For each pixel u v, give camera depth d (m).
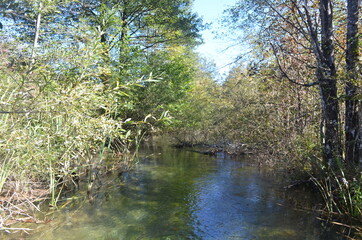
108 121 4.98
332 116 5.74
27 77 4.22
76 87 4.26
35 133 4.48
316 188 6.41
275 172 8.41
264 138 9.24
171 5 13.46
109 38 10.09
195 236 4.29
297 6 6.34
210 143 14.38
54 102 4.18
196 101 15.52
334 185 5.45
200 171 8.70
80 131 4.93
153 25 14.59
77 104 4.30
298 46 7.40
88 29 6.99
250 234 4.35
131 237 4.21
